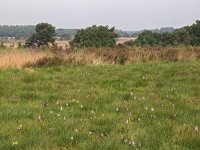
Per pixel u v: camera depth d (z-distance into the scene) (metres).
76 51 23.70
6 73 15.55
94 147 6.41
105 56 21.97
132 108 9.46
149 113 8.92
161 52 24.38
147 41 53.06
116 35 56.00
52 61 19.48
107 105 9.82
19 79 14.06
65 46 26.39
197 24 56.62
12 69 16.78
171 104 10.04
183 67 19.17
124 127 7.61
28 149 6.16
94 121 8.08
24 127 7.45
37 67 18.67
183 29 55.00
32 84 13.10
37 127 7.48
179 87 13.08
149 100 10.54
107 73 16.78
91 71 17.50
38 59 19.34
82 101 10.35
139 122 8.09
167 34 54.72
